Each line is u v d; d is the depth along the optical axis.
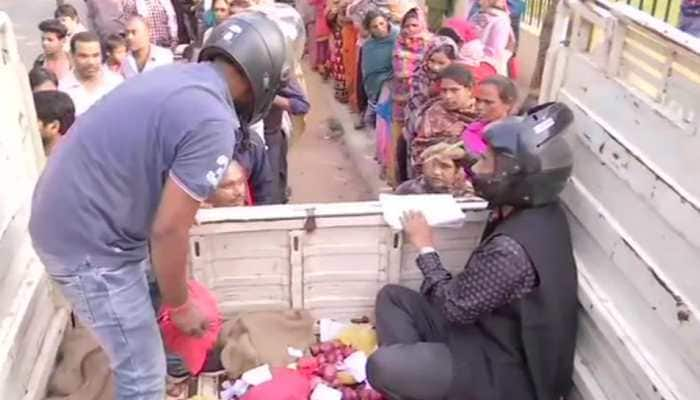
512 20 6.80
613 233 2.38
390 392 2.70
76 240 2.09
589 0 2.62
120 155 2.02
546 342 2.57
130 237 2.13
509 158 2.49
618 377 2.35
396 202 3.01
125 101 2.03
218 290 3.02
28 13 10.53
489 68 4.69
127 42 4.95
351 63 7.11
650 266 2.16
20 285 2.54
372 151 6.30
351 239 3.00
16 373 2.36
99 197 2.05
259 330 2.98
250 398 2.68
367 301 3.12
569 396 2.72
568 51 2.76
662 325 2.11
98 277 2.12
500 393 2.65
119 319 2.18
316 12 8.27
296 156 6.52
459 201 3.03
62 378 2.66
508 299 2.58
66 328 2.87
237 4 4.86
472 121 4.08
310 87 8.22
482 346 2.68
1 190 2.43
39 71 4.15
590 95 2.60
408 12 5.23
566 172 2.53
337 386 2.86
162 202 2.01
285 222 2.92
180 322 2.35
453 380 2.67
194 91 2.01
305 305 3.10
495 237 2.58
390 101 5.61
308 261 3.01
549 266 2.51
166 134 1.99
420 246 2.87
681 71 2.10
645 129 2.23
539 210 2.59
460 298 2.61
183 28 7.49
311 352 2.98
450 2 7.63
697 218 1.94
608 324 2.35
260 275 3.02
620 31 2.40
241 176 3.13
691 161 2.00
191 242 2.90
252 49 2.06
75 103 4.35
